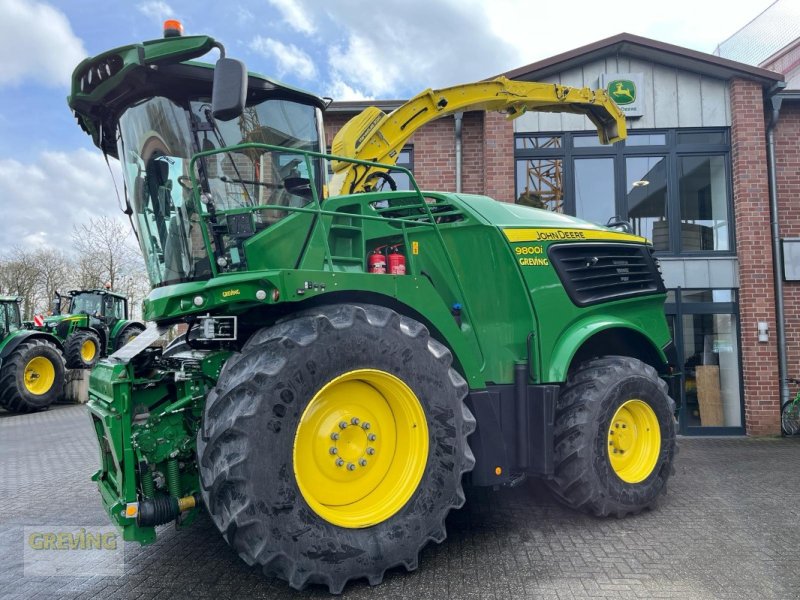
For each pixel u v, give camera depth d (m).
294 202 3.84
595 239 4.95
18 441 8.96
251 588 3.36
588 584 3.32
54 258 34.38
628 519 4.53
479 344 4.25
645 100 9.42
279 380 2.99
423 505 3.42
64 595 3.34
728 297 9.26
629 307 5.18
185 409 3.47
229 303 3.27
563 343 4.44
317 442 3.27
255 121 3.77
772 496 5.22
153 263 3.96
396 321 3.46
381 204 4.31
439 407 3.50
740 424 9.15
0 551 4.08
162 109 3.64
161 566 3.73
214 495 2.93
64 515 4.93
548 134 9.48
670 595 3.18
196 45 3.28
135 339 4.04
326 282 3.33
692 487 5.57
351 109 9.45
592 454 4.34
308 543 3.03
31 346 12.46
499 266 4.33
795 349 9.10
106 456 3.90
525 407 4.23
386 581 3.36
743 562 3.64
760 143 9.09
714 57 9.05
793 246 9.09
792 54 16.58
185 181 3.63
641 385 4.65
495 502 4.98
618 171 9.42
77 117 4.01
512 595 3.18
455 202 4.46
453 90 5.84
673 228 9.36
